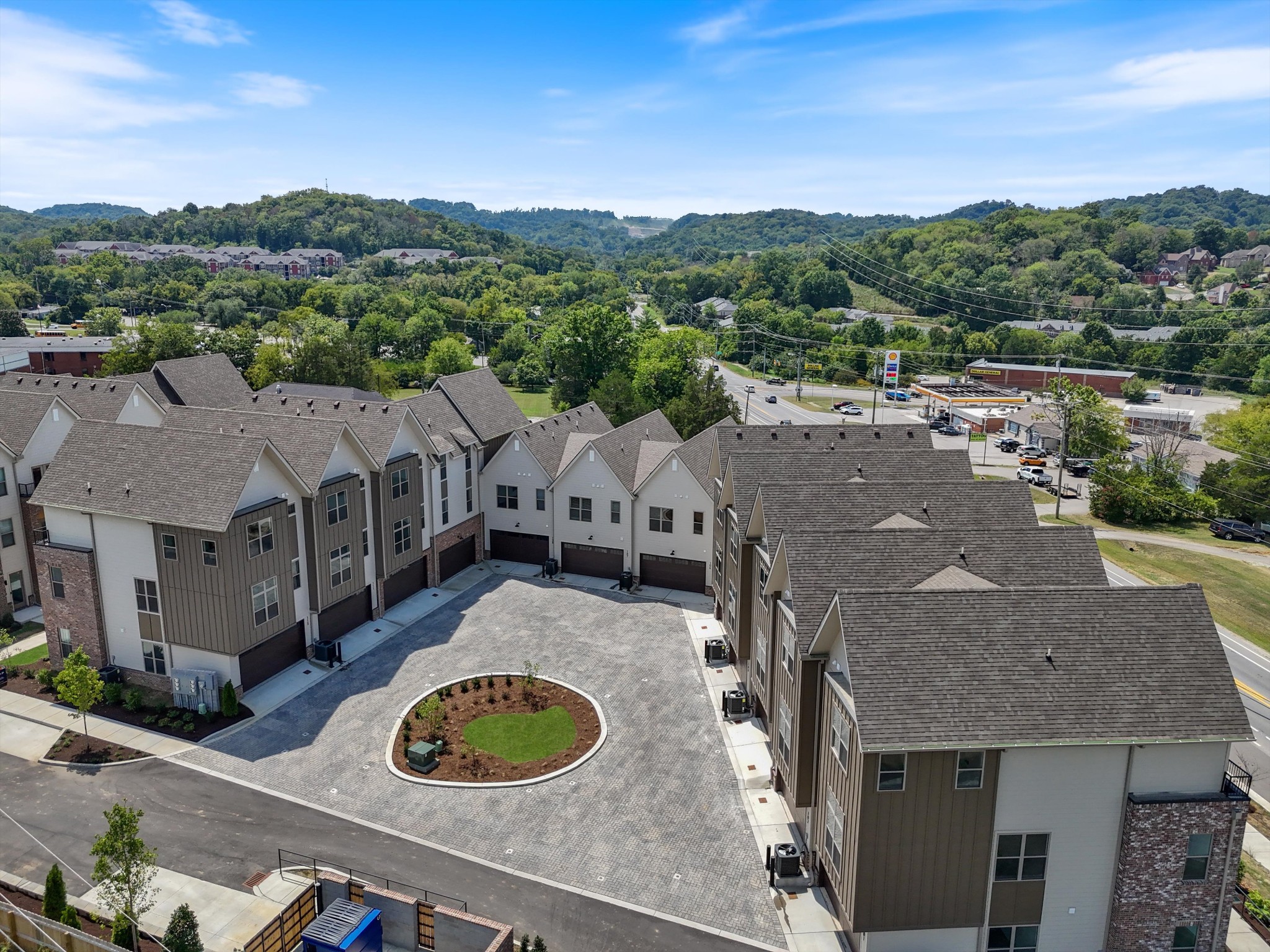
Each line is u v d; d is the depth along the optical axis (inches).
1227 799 841.5
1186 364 5565.9
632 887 988.6
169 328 3644.2
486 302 6609.3
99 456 1434.5
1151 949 881.5
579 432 2203.5
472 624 1707.7
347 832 1075.3
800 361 5182.1
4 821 1085.1
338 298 6589.6
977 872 858.8
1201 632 892.0
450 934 890.7
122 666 1433.3
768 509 1284.4
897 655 850.8
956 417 4436.5
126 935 842.2
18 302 7165.4
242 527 1331.2
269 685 1433.3
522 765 1224.2
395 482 1728.6
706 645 1553.9
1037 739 808.9
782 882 989.8
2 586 1700.3
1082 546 1098.7
